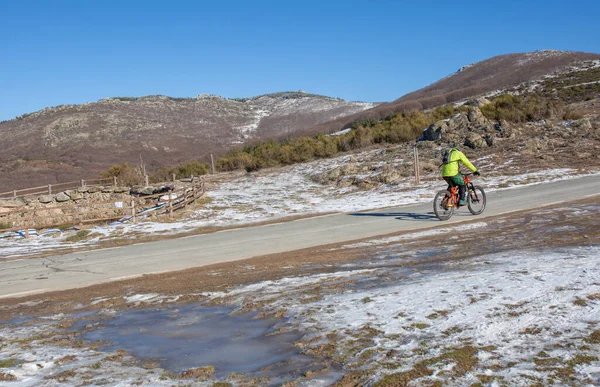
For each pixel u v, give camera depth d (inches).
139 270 405.7
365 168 1107.9
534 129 1201.4
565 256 299.6
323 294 267.3
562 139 1083.3
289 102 7234.3
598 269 255.6
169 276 373.1
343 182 1025.5
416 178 899.4
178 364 184.5
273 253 436.8
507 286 239.5
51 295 336.8
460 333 187.0
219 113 6245.1
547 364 156.1
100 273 405.4
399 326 200.8
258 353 190.9
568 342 171.0
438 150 1162.6
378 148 1443.2
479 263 309.1
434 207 530.6
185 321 243.3
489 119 1336.1
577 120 1188.5
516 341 175.6
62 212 996.6
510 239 390.9
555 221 449.7
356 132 1614.2
